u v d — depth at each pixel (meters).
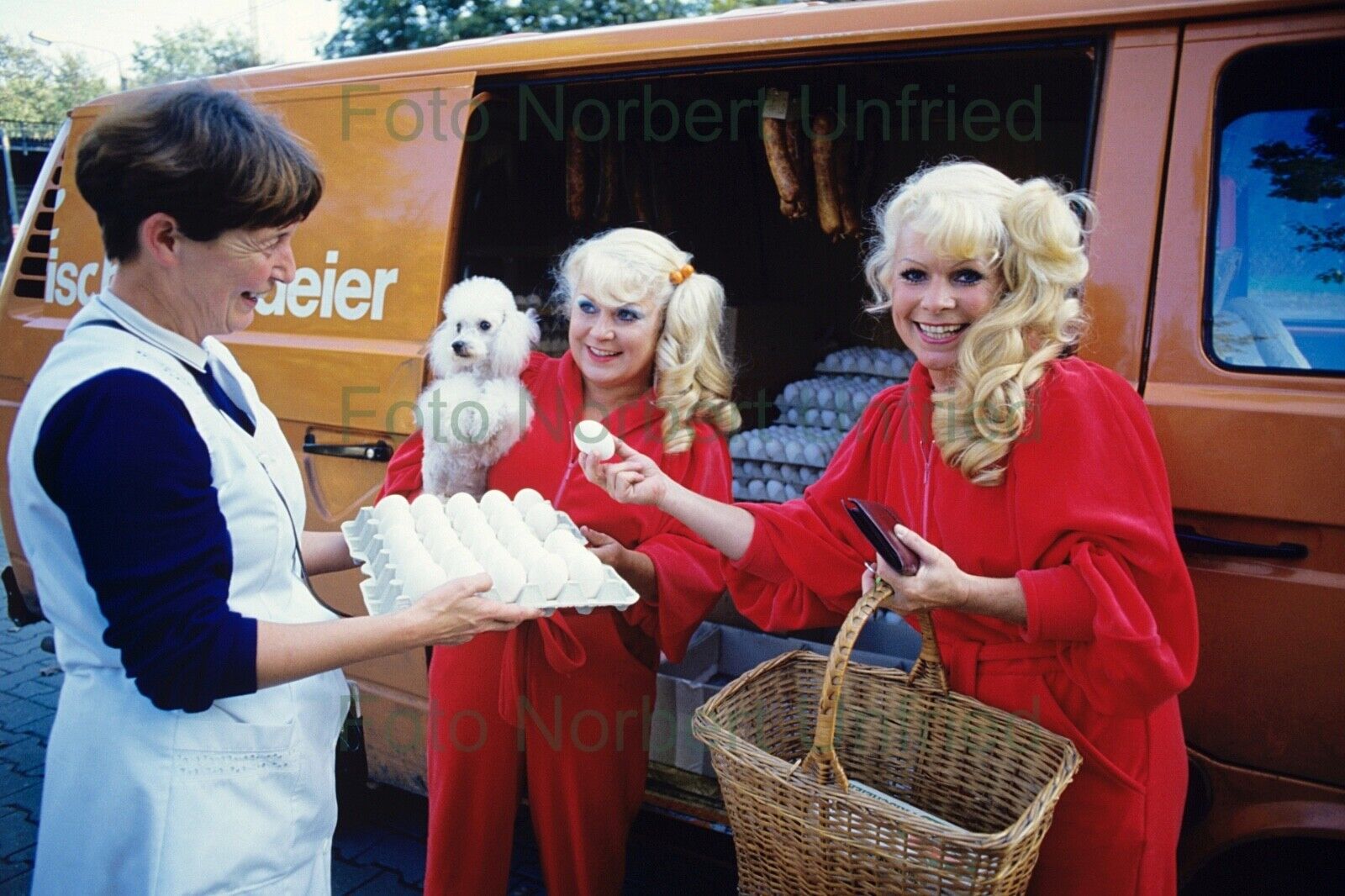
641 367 1.97
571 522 1.89
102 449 1.08
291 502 1.39
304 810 1.36
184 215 1.13
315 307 2.61
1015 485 1.49
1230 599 1.66
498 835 2.03
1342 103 1.63
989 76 2.57
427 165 2.46
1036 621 1.41
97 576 1.10
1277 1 1.62
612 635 1.91
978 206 1.49
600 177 3.28
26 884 2.54
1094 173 1.77
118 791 1.21
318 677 1.41
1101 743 1.50
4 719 3.48
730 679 2.59
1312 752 1.63
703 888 2.58
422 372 2.36
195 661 1.13
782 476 2.96
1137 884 1.50
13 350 3.22
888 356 3.33
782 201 2.98
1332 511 1.56
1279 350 1.65
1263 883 1.79
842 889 1.36
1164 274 1.70
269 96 2.75
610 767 1.97
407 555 1.67
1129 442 1.45
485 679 1.95
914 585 1.42
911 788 1.68
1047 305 1.46
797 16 2.02
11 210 15.65
